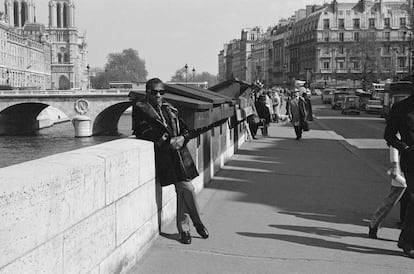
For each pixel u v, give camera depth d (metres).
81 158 4.92
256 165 15.52
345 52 156.75
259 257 6.79
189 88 11.53
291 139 24.61
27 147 76.25
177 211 7.32
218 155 14.20
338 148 20.56
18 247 3.55
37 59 188.62
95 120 94.81
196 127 8.71
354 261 6.73
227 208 9.70
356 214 9.46
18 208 3.55
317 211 9.64
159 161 7.11
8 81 143.50
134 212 6.21
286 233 8.02
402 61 149.88
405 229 6.95
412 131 6.86
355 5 156.88
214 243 7.33
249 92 23.92
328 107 82.62
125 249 5.89
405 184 7.52
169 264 6.36
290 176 13.59
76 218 4.52
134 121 6.98
